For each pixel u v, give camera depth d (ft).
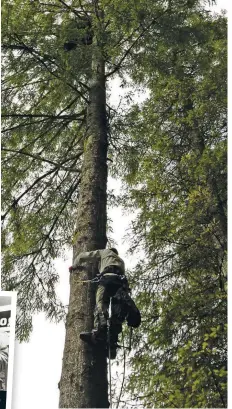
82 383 22.13
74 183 36.86
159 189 34.96
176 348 28.86
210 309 29.63
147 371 28.07
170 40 32.14
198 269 33.01
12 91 34.71
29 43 31.81
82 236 26.32
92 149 29.68
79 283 24.44
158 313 31.53
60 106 36.88
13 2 32.04
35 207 36.58
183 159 34.17
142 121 36.04
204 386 25.63
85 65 31.65
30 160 36.06
